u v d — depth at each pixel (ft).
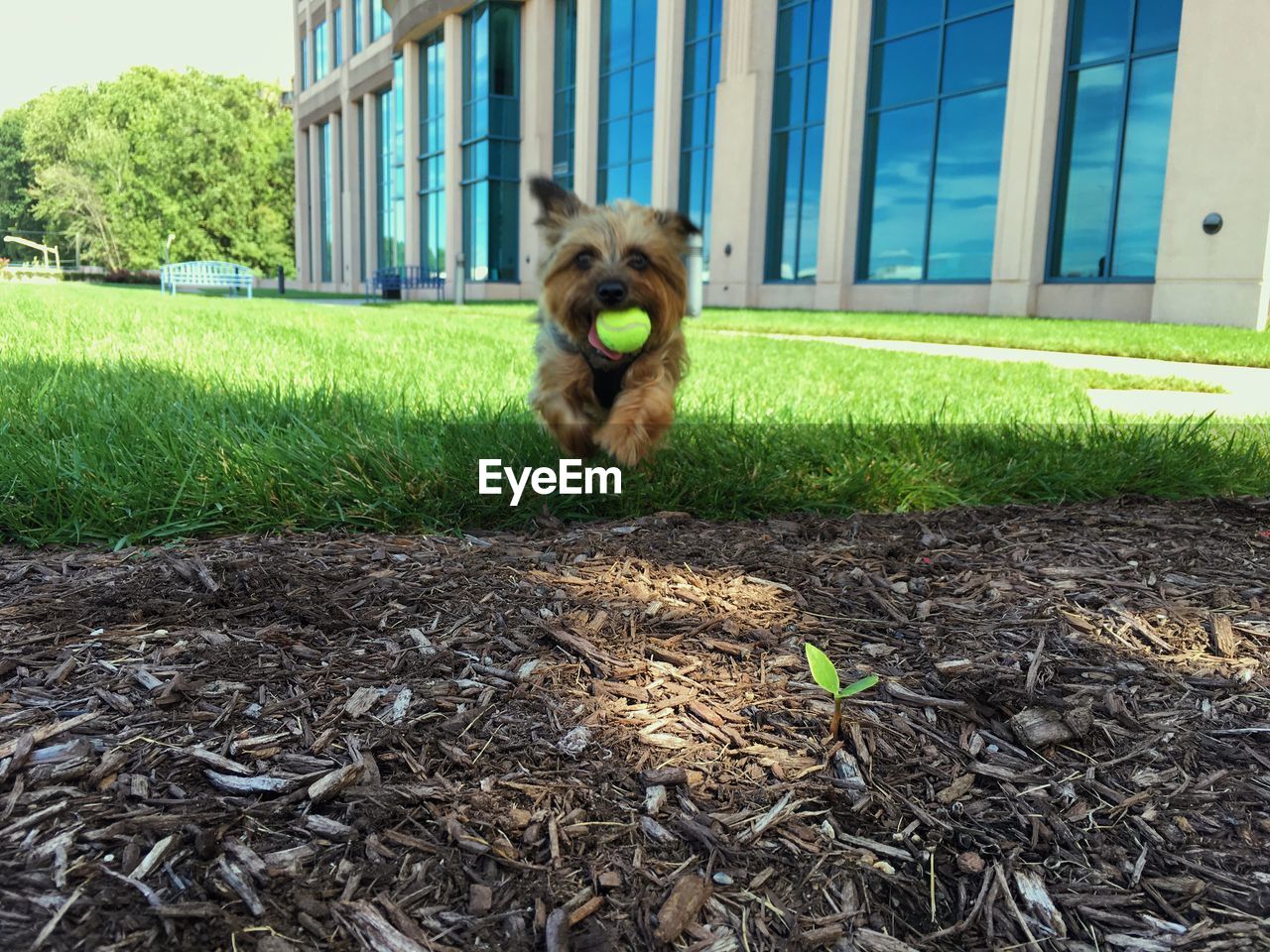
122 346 25.16
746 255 75.15
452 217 105.19
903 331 44.37
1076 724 6.48
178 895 4.56
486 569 9.07
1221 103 47.03
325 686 6.62
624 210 12.87
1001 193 57.06
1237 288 47.47
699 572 9.32
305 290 169.17
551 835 5.22
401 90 118.21
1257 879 5.15
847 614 8.45
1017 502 12.53
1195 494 13.00
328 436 12.44
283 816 5.22
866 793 5.79
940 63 60.49
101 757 5.60
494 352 27.45
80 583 8.21
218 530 10.03
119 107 216.33
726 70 74.49
